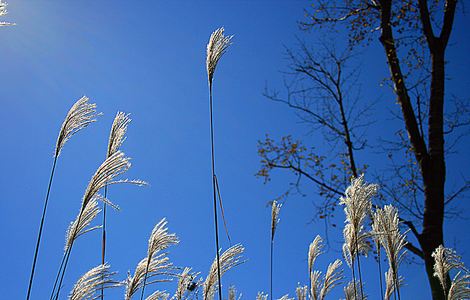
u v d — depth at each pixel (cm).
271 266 689
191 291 556
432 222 905
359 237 537
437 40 1041
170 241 488
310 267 721
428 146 981
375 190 538
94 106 421
